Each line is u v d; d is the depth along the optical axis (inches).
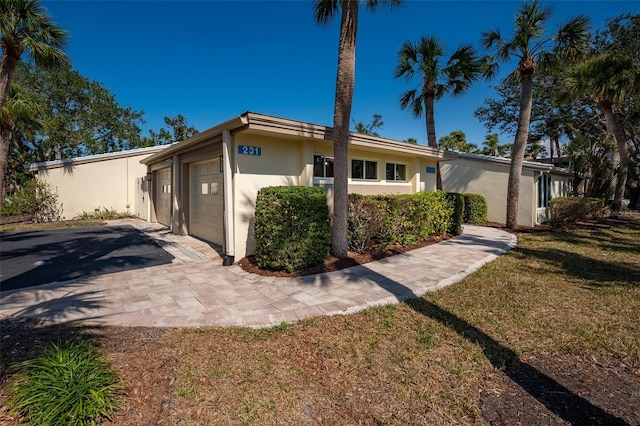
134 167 603.8
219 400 85.7
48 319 136.3
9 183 778.2
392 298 165.2
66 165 549.0
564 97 544.4
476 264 237.9
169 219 435.8
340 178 234.8
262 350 112.7
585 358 109.7
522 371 102.0
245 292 174.1
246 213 241.4
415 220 311.0
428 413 82.7
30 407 75.7
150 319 137.5
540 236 370.0
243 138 237.1
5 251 281.3
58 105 828.0
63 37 366.0
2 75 327.0
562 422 79.1
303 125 239.6
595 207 494.6
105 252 277.3
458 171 549.3
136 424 75.4
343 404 86.0
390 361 106.8
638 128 658.2
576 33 366.9
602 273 214.5
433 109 463.5
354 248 266.5
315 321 136.8
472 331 129.2
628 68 474.6
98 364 94.9
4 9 317.1
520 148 415.2
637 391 91.4
